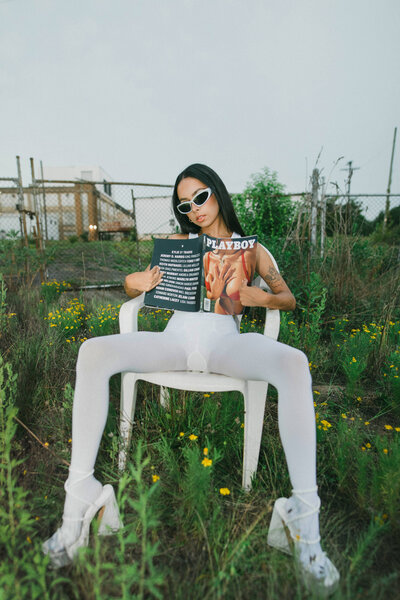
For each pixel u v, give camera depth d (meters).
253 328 3.06
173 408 1.62
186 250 1.49
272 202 6.29
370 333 2.86
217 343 1.37
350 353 2.54
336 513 1.22
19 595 0.74
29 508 1.14
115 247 10.12
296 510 0.97
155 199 7.07
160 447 1.37
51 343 2.46
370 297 3.70
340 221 4.27
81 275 7.25
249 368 1.18
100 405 1.09
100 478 1.36
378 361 2.45
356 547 1.06
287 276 3.89
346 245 4.07
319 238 4.78
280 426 1.05
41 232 6.24
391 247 4.98
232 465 1.42
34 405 1.76
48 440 1.57
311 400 1.05
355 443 1.43
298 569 0.90
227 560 0.91
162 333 1.42
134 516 1.11
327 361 2.62
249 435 1.29
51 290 4.83
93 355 1.11
